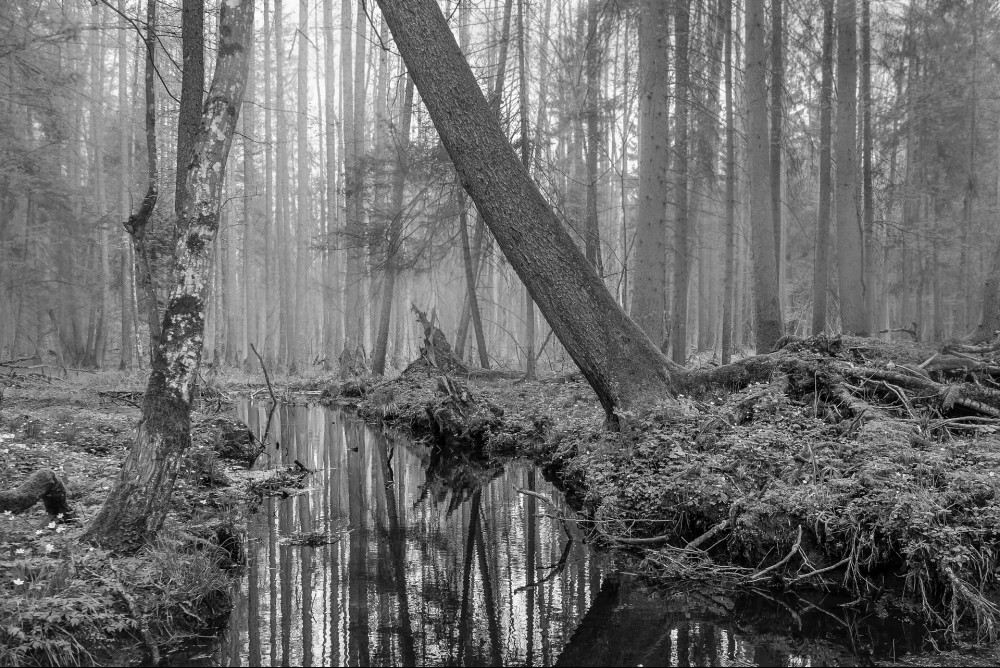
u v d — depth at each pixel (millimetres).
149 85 11094
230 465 10906
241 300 43188
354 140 25156
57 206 24281
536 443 12367
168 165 27359
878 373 8234
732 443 7301
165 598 4832
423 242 19969
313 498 9352
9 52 15406
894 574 5426
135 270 22578
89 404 13805
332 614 5250
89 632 4320
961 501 5508
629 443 8148
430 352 20250
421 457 12781
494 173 8008
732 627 4926
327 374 30172
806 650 4500
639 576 6082
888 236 24125
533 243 8141
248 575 6152
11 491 5410
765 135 12383
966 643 4496
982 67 21672
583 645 4703
